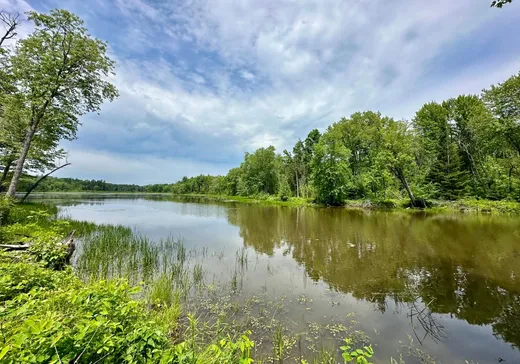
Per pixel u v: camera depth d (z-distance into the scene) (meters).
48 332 1.95
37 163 21.05
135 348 2.22
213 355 3.07
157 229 15.55
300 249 10.52
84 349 2.01
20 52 12.47
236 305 5.54
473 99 30.98
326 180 33.22
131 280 6.73
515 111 22.89
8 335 2.04
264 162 56.19
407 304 5.70
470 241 11.37
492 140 25.06
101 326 2.30
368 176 31.88
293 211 26.83
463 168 31.58
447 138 31.94
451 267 8.11
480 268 7.97
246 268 8.10
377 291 6.40
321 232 14.16
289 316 5.12
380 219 19.03
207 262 8.70
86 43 13.52
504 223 15.87
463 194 29.14
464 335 4.52
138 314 2.98
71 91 14.02
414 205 26.59
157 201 50.34
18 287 3.43
